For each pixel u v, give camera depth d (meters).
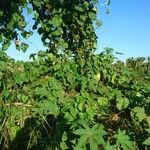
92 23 6.19
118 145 2.94
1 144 4.71
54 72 5.09
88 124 3.04
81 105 3.97
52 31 5.93
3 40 5.93
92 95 4.45
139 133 3.14
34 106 4.49
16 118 4.58
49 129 4.30
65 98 4.34
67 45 5.86
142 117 3.04
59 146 3.56
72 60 5.39
